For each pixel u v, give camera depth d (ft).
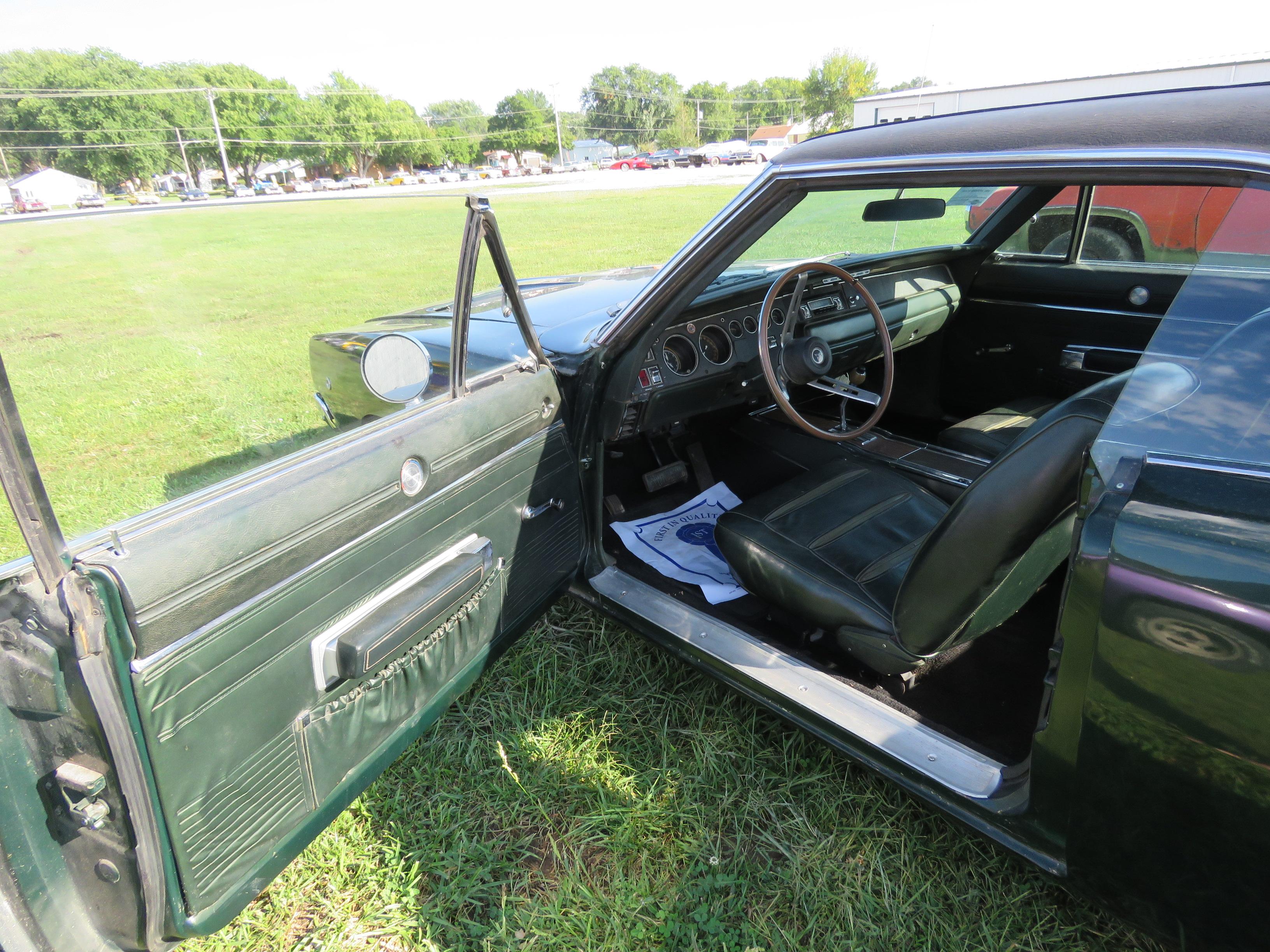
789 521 6.34
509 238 19.48
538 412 5.78
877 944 4.85
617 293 8.01
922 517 6.47
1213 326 3.34
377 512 4.32
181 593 3.26
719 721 6.56
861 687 5.43
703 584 7.30
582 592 6.88
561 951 4.88
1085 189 8.84
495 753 6.34
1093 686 3.39
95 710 3.03
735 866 5.35
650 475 9.12
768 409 9.91
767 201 5.05
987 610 4.41
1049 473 3.71
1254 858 3.12
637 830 5.64
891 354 7.38
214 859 3.63
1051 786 3.83
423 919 5.08
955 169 4.03
